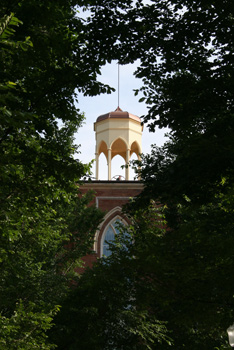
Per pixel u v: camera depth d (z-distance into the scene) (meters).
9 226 13.26
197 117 13.95
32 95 12.67
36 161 13.69
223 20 13.30
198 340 22.14
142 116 14.35
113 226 40.66
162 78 14.37
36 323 15.53
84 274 24.98
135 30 13.84
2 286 19.84
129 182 41.56
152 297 15.36
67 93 13.21
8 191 13.73
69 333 19.69
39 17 12.20
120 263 17.55
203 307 14.05
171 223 23.61
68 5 13.45
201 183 12.01
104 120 48.66
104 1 13.62
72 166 13.62
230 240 13.41
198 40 13.95
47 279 22.69
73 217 27.50
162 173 14.03
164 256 13.85
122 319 20.41
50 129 13.67
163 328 22.25
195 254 13.77
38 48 12.37
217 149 11.11
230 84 12.92
